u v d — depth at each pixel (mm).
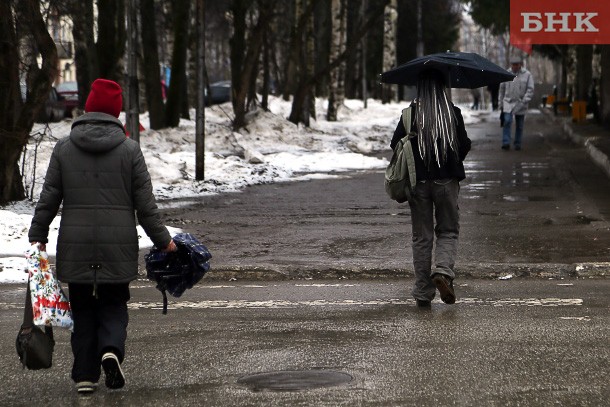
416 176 20719
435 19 167500
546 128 91875
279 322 19547
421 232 20984
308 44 95625
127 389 14703
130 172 14555
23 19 37094
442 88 20969
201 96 48312
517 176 49000
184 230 33594
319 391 14312
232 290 23734
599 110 84438
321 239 31266
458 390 14258
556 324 18859
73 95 101750
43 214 14500
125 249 14438
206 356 16672
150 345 17547
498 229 32250
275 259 27562
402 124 21031
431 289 20969
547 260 26469
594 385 14445
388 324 19156
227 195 44188
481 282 24562
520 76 64562
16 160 38500
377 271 25672
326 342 17609
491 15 98438
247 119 78562
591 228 31984
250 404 13695
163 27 105250
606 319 19297
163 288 15320
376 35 161500
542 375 15047
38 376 15680
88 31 47000
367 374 15281
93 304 14617
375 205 40094
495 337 17781
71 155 14492
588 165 53125
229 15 109062
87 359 14352
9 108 38000
